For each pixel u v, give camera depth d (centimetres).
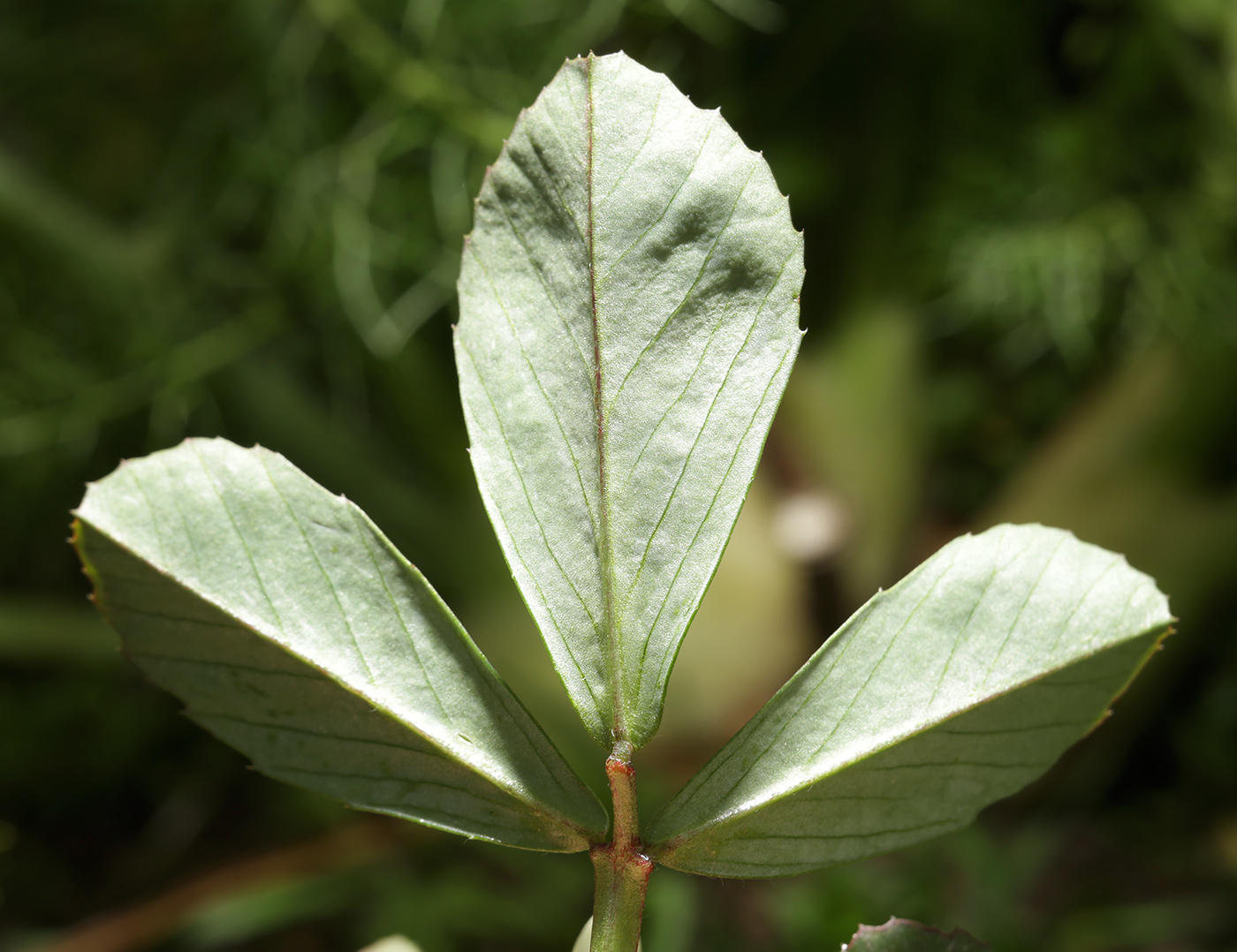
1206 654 40
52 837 40
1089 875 38
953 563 14
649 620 14
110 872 39
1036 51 43
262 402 42
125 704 41
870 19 42
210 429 42
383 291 41
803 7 41
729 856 14
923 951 14
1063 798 39
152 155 42
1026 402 45
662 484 14
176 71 41
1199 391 39
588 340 14
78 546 14
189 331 42
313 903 36
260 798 41
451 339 42
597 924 14
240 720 14
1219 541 39
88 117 42
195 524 14
